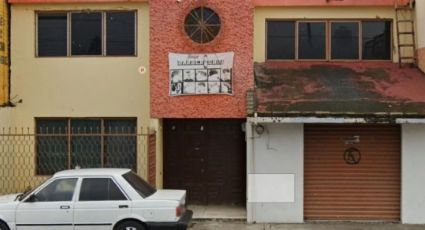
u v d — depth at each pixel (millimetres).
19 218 10617
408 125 13352
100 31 15133
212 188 15234
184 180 15250
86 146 15000
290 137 13414
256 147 13422
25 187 14906
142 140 14898
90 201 10641
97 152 14977
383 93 13195
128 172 11312
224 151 15250
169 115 13930
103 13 15109
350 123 12852
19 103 15125
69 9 15102
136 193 10719
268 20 15180
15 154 15016
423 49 14336
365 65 15031
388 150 13664
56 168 14984
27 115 15125
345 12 15117
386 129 13672
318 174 13719
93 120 15125
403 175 13375
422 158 13320
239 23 13852
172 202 10625
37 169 15008
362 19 15141
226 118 14250
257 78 14219
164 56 13930
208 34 13891
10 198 11109
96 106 15039
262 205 13445
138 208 10578
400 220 13523
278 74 14445
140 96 14992
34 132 15117
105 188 10742
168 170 15258
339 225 13211
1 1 14727
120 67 15039
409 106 12492
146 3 14969
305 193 13695
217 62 13836
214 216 13844
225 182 15227
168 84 13930
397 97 12938
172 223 10555
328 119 12414
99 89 15062
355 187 13695
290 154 13414
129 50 15117
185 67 13891
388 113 12328
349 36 15172
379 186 13672
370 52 15156
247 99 13148
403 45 14875
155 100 13938
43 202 10672
